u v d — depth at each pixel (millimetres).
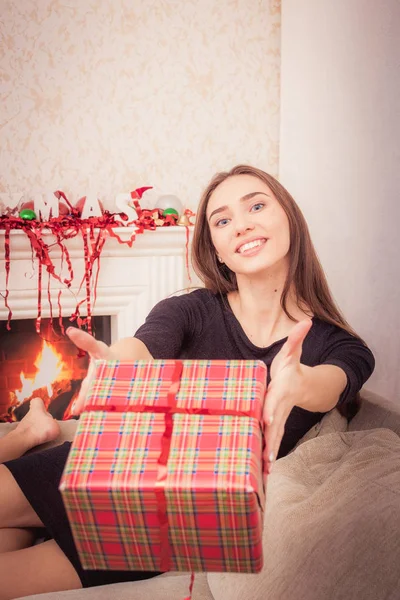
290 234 1528
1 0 2262
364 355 1495
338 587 1001
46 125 2354
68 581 1288
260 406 828
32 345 2455
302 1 2260
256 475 752
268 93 2492
